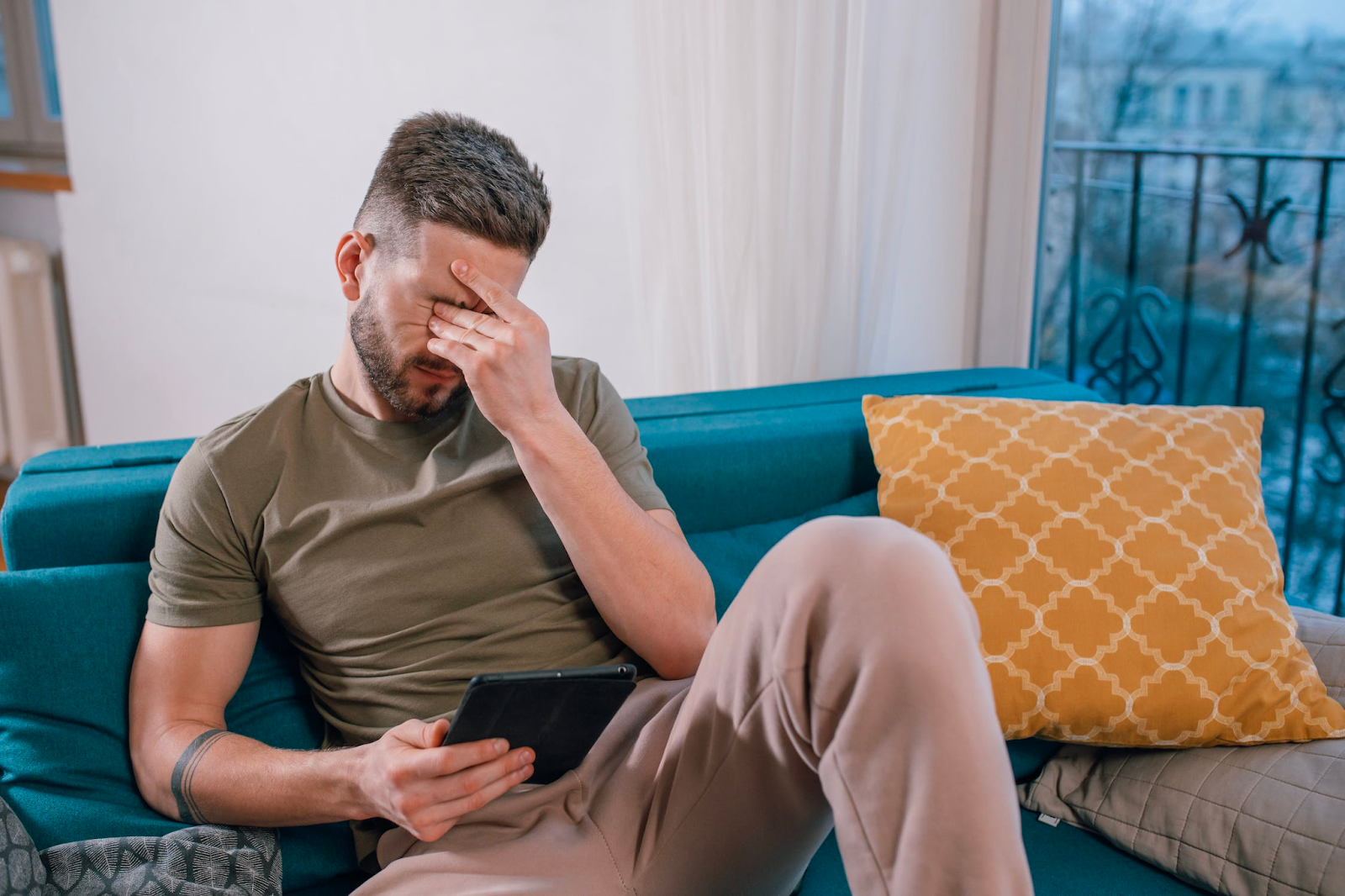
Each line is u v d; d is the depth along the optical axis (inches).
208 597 41.3
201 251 98.9
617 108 72.4
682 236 69.7
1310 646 48.2
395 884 35.8
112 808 38.4
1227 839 40.6
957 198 77.4
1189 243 72.5
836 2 65.8
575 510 41.0
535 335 40.4
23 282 114.2
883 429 53.6
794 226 69.4
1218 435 50.1
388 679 41.8
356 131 88.0
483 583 43.1
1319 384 68.1
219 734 39.3
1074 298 79.7
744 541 54.9
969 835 26.5
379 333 41.6
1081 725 44.7
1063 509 47.1
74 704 39.9
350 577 42.2
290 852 40.1
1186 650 44.1
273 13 87.9
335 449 44.0
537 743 35.7
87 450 50.6
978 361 81.7
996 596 46.0
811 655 29.5
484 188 40.2
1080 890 41.6
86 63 97.0
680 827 35.2
